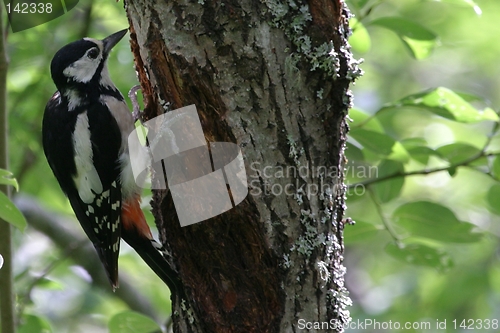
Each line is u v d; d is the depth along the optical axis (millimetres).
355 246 17672
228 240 6270
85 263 13297
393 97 18703
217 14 6047
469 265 14586
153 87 6566
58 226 13484
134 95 8484
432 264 9008
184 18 6133
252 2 6012
